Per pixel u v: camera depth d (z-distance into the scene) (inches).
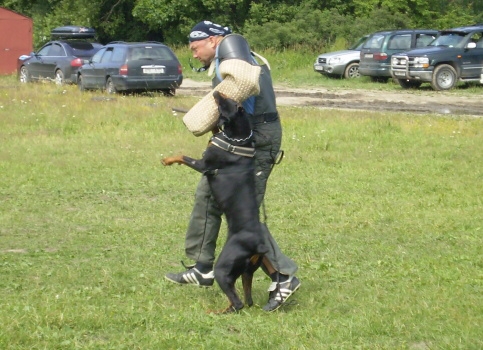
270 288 230.7
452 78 1088.8
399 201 395.9
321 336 206.4
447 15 1831.9
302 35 1566.2
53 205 389.1
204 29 233.1
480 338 204.4
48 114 716.0
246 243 218.7
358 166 500.1
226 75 222.2
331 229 339.0
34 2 1982.0
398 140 598.9
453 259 288.2
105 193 418.9
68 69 1098.7
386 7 1728.6
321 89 1144.8
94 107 767.7
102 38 1957.4
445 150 553.0
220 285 222.8
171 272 271.9
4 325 208.7
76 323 213.8
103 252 301.0
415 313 224.1
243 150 220.5
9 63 1445.6
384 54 1182.9
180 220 355.6
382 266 279.7
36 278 264.5
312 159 522.9
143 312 225.6
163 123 675.4
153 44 958.4
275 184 442.3
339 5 1736.0
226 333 210.1
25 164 498.6
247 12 1760.6
